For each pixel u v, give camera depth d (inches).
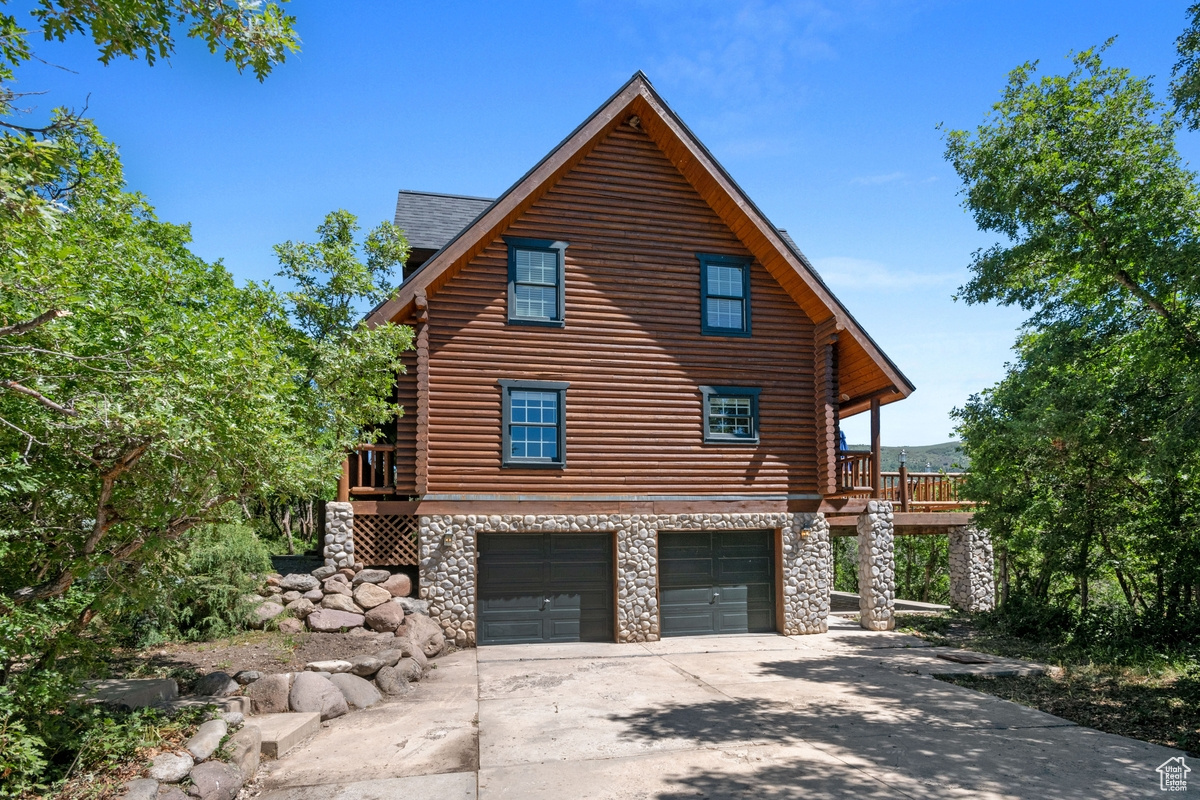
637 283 580.7
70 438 214.5
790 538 596.4
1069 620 580.7
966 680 448.1
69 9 213.0
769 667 479.2
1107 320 548.7
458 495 533.3
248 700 343.6
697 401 585.3
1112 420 486.0
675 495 572.4
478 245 549.0
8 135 184.7
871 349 581.0
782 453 601.0
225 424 224.4
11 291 184.5
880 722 354.6
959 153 569.9
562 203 571.2
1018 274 578.9
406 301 511.2
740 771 286.5
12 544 232.5
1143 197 502.6
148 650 414.3
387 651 438.3
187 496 251.6
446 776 282.2
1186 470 496.4
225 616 460.8
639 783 274.4
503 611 549.0
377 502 531.2
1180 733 343.9
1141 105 510.0
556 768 290.8
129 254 263.0
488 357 547.2
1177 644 509.4
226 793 250.1
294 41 232.4
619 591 555.5
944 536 1091.3
